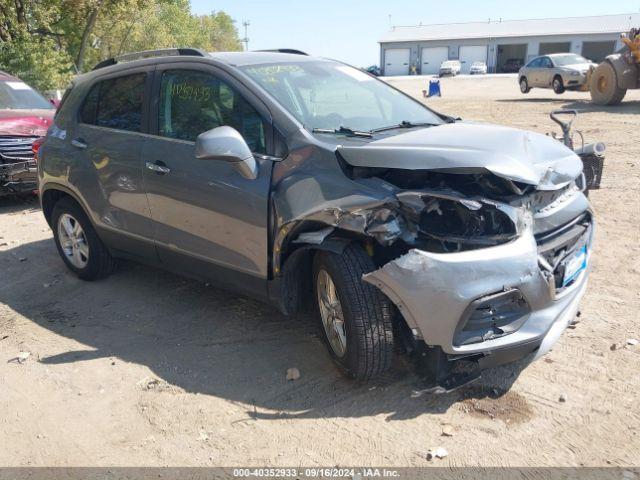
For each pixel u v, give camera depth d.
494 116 16.94
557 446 3.04
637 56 17.22
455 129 3.83
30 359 4.20
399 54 71.56
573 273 3.56
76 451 3.20
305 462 3.02
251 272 3.91
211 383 3.77
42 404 3.65
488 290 3.02
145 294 5.21
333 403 3.48
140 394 3.69
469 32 71.31
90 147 4.98
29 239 7.10
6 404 3.67
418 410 3.37
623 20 66.50
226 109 4.07
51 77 22.41
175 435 3.29
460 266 3.01
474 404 3.40
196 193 4.09
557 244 3.45
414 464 2.96
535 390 3.49
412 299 3.07
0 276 5.88
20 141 8.48
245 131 3.94
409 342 3.39
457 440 3.11
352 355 3.39
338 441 3.16
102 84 5.11
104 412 3.53
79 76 5.52
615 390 3.45
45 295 5.33
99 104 5.09
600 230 6.21
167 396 3.65
